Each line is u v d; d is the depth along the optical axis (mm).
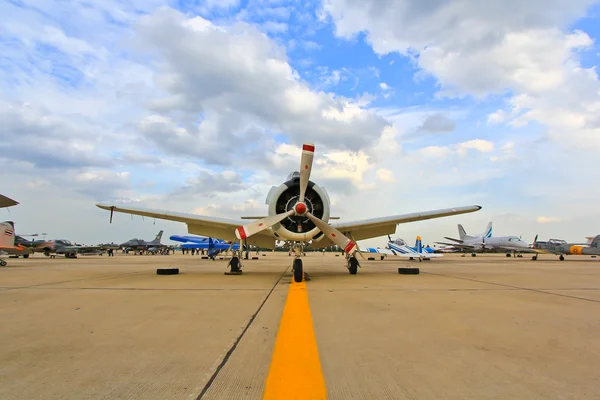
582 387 2479
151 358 3104
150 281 9641
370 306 5609
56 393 2389
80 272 13336
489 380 2602
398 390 2422
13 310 5316
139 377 2668
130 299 6363
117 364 2953
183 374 2729
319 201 10719
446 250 58031
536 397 2314
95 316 4867
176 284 8867
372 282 9438
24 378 2654
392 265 20656
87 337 3799
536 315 4930
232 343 3557
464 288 8086
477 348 3381
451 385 2508
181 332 4000
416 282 9461
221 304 5820
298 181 10602
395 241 31234
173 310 5293
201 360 3049
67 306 5641
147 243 56969
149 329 4137
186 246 53406
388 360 3033
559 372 2764
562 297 6684
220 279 10305
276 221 9961
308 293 7125
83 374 2732
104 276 11391
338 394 2357
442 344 3508
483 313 5055
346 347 3410
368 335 3844
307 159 9914
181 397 2322
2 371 2803
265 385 2514
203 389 2447
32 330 4105
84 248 38750
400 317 4766
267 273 12930
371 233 13219
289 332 3975
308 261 26781
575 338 3746
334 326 4254
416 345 3475
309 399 2279
